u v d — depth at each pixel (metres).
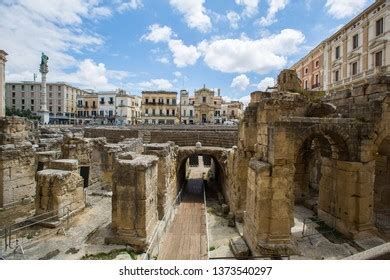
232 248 11.60
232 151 18.20
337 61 40.12
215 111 88.31
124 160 10.89
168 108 81.31
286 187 10.38
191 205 20.22
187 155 23.34
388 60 29.92
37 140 23.45
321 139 13.45
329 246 10.56
